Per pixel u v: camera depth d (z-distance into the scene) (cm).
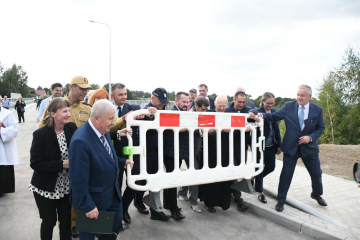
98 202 233
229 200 415
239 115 381
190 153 343
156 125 314
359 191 509
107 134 257
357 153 868
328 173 649
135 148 302
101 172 233
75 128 284
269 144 450
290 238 352
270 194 481
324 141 1950
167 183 327
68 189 272
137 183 357
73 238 334
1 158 451
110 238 250
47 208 263
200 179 351
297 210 414
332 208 427
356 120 1841
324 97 1997
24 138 1125
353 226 365
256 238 350
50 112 262
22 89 8731
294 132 407
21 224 374
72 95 330
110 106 232
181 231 364
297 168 695
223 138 401
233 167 379
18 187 527
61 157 268
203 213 427
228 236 354
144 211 417
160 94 366
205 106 394
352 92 1925
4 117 455
